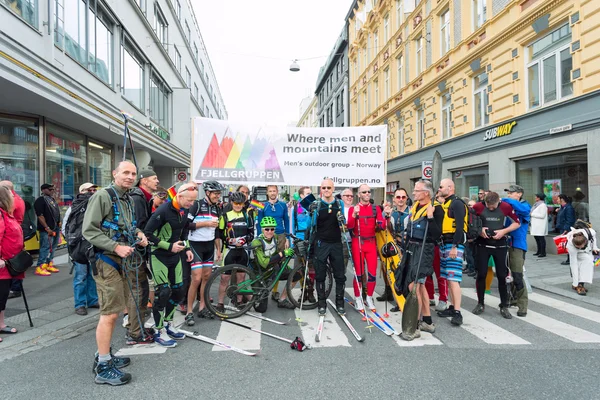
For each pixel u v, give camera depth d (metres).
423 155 17.42
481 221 5.03
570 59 9.59
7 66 6.01
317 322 4.93
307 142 7.02
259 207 6.35
